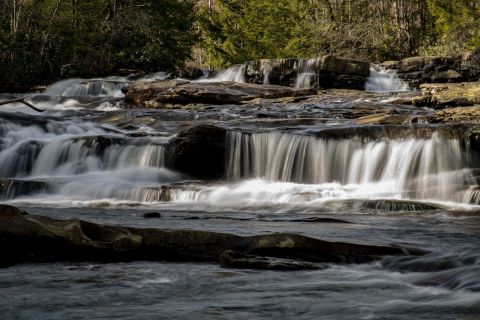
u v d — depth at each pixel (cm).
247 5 6588
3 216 877
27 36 4375
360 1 6138
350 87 3803
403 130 1895
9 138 2373
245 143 2080
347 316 578
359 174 1914
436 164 1814
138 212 1545
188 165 2116
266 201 1731
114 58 4847
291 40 6006
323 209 1602
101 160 2205
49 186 1944
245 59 6606
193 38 5578
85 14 5053
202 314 584
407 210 1566
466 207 1611
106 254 889
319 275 772
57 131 2475
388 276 764
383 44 5716
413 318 568
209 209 1655
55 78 4466
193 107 3142
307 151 1983
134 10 5216
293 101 3100
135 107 3303
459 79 3872
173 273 787
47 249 884
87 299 645
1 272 793
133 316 575
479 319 562
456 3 5603
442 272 759
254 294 670
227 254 845
